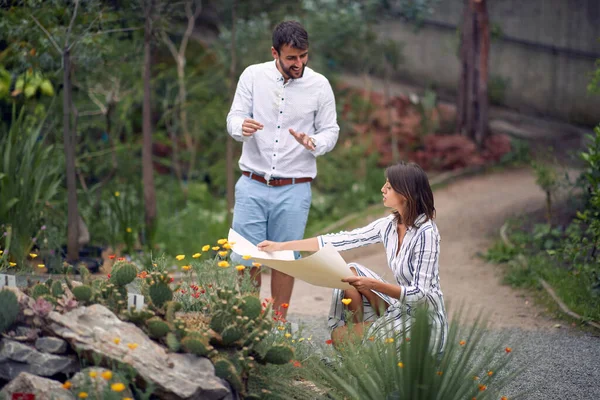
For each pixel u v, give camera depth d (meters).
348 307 3.93
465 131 12.45
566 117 13.41
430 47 14.48
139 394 2.82
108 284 3.29
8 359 2.88
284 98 4.58
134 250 7.07
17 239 5.68
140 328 3.11
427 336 2.94
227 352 3.13
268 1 11.09
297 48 4.39
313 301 6.00
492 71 14.25
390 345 3.21
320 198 10.37
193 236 8.06
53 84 7.39
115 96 8.19
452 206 9.75
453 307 5.77
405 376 2.97
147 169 7.03
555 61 13.47
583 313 5.36
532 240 7.38
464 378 3.16
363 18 11.88
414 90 14.34
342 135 12.09
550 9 13.46
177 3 7.13
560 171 8.45
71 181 6.06
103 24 6.47
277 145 4.62
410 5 12.30
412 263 3.76
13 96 7.04
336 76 12.28
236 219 4.75
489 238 8.06
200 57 11.16
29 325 3.05
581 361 4.47
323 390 3.28
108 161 8.69
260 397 3.13
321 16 11.31
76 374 2.79
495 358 4.43
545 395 3.90
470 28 12.11
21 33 6.08
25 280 4.50
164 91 10.88
